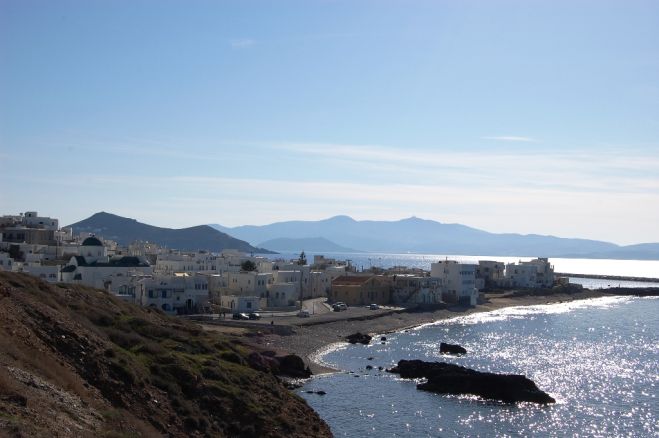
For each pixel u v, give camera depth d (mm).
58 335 48406
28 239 193750
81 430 34094
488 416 79438
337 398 85188
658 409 84625
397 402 84438
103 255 173750
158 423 45938
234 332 123438
